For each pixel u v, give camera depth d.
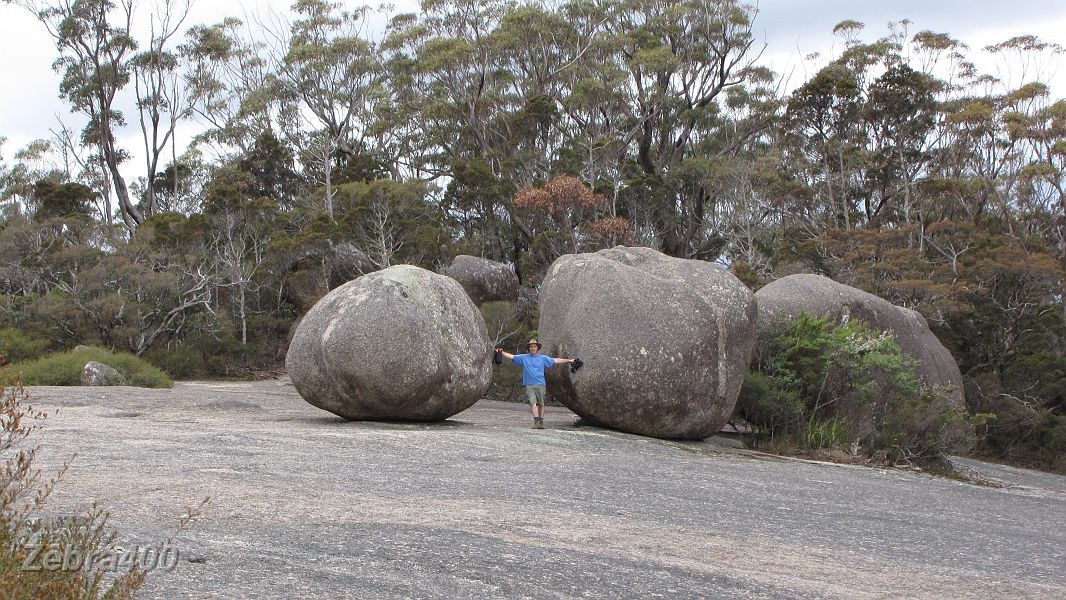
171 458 10.22
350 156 57.47
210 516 7.41
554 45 55.03
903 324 21.67
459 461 11.60
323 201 45.38
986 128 44.91
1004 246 35.34
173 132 57.50
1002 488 16.86
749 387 17.95
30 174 63.31
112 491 8.05
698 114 54.19
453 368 14.87
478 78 54.22
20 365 23.02
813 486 12.60
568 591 6.23
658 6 56.56
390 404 14.64
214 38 58.31
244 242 35.81
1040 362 29.53
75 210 45.25
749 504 10.55
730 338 16.17
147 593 5.25
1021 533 10.72
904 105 45.53
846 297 20.66
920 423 18.34
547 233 39.72
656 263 17.16
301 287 35.78
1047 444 26.31
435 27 58.19
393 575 6.17
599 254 17.41
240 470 9.73
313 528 7.30
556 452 13.09
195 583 5.54
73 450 10.30
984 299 33.19
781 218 49.62
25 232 34.62
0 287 37.53
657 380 15.57
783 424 18.42
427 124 56.41
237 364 32.88
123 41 54.16
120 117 56.03
